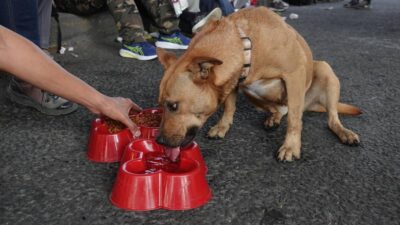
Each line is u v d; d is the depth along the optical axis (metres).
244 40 2.20
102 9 4.82
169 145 2.04
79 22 4.78
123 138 2.22
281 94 2.59
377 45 5.23
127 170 1.83
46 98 2.78
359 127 2.72
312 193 1.93
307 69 2.60
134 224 1.67
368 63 4.36
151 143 2.15
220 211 1.76
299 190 1.95
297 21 7.06
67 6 4.62
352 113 2.77
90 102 2.08
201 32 2.26
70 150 2.33
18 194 1.89
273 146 2.45
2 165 2.14
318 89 2.78
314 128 2.73
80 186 1.96
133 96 3.20
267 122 2.72
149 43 4.45
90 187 1.95
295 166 2.19
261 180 2.04
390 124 2.77
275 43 2.28
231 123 2.66
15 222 1.69
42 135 2.51
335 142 2.50
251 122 2.84
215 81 2.12
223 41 2.16
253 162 2.23
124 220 1.69
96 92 2.11
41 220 1.70
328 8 8.88
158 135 2.07
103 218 1.71
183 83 2.06
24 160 2.20
